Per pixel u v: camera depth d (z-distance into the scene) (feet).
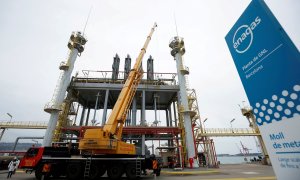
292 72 9.96
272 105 10.97
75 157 56.90
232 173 64.34
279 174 10.36
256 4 12.35
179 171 74.43
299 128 9.52
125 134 115.44
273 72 10.91
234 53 14.02
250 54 12.53
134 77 65.36
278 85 10.62
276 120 10.77
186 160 106.73
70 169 55.36
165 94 141.18
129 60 156.25
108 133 52.31
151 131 111.04
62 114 113.39
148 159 59.21
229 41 14.65
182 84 127.03
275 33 10.93
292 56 9.98
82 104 150.92
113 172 54.75
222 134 122.83
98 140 51.01
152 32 85.30
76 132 115.03
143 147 108.58
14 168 61.26
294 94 9.86
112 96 142.61
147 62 154.20
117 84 129.70
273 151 10.84
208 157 117.08
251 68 12.42
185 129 112.57
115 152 52.85
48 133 101.76
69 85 124.57
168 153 109.29
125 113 58.03
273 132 10.90
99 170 55.62
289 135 9.95
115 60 150.30
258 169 80.12
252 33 12.49
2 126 121.29
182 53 139.74
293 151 9.75
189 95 131.95
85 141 52.06
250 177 52.60
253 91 12.20
